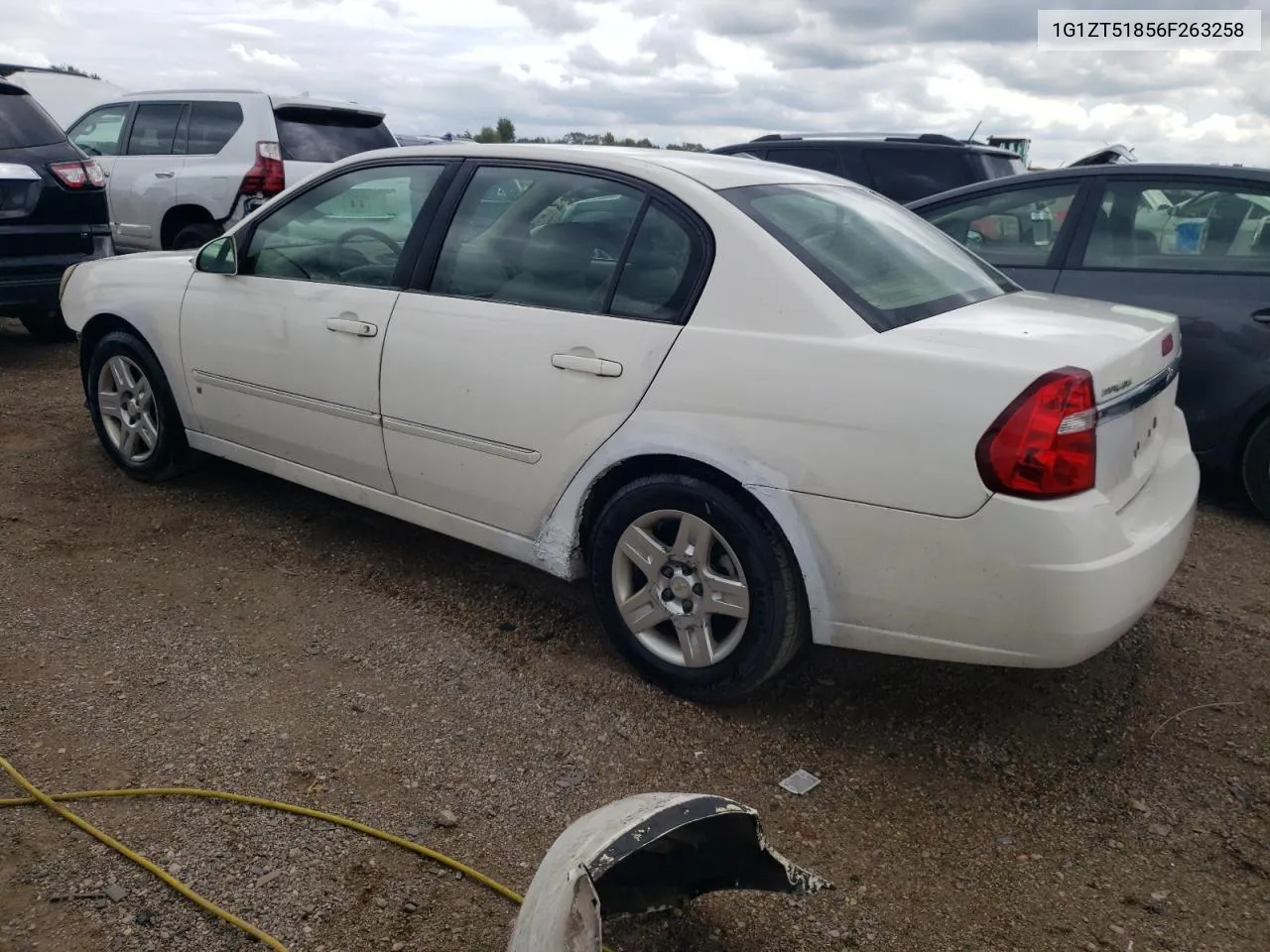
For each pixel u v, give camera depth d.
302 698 3.14
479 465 3.48
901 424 2.65
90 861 2.41
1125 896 2.45
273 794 2.68
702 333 2.97
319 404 3.93
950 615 2.70
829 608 2.86
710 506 2.97
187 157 9.18
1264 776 2.91
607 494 3.29
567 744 2.97
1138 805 2.78
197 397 4.45
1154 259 5.02
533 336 3.29
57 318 7.99
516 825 2.62
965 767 2.95
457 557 4.22
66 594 3.73
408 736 2.97
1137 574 2.66
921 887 2.47
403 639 3.54
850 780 2.87
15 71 13.02
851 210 3.50
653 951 2.23
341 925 2.27
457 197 3.64
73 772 2.72
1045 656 2.64
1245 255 4.80
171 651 3.38
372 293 3.75
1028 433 2.52
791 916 2.36
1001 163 8.56
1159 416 3.19
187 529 4.40
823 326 2.83
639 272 3.17
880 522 2.71
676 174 3.22
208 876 2.38
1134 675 3.46
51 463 5.12
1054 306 3.32
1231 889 2.47
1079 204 5.26
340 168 4.00
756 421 2.85
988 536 2.58
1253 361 4.71
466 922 2.29
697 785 2.81
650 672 3.26
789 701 3.25
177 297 4.44
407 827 2.59
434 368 3.52
